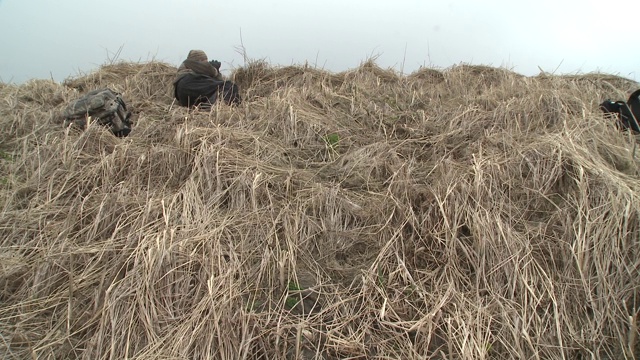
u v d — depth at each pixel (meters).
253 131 4.44
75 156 3.76
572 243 2.80
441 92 6.23
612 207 2.81
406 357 2.34
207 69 5.86
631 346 2.32
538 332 2.41
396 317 2.53
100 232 3.04
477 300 2.59
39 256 2.90
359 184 3.81
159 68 6.94
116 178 3.61
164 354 2.28
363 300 2.63
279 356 2.32
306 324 2.48
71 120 4.40
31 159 3.84
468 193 3.06
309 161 4.21
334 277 2.90
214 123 4.60
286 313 2.59
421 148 4.38
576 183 3.10
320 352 2.38
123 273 2.69
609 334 2.47
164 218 2.98
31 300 2.63
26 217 3.20
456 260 2.81
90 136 4.05
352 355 2.37
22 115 4.52
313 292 2.74
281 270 2.74
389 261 2.88
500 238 2.81
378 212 3.29
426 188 3.36
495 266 2.70
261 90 6.63
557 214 3.00
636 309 2.51
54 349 2.38
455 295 2.60
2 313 2.60
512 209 3.10
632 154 3.44
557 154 3.30
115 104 4.53
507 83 5.81
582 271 2.64
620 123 4.14
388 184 3.77
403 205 3.17
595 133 3.63
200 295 2.58
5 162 3.90
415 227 3.03
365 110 5.14
